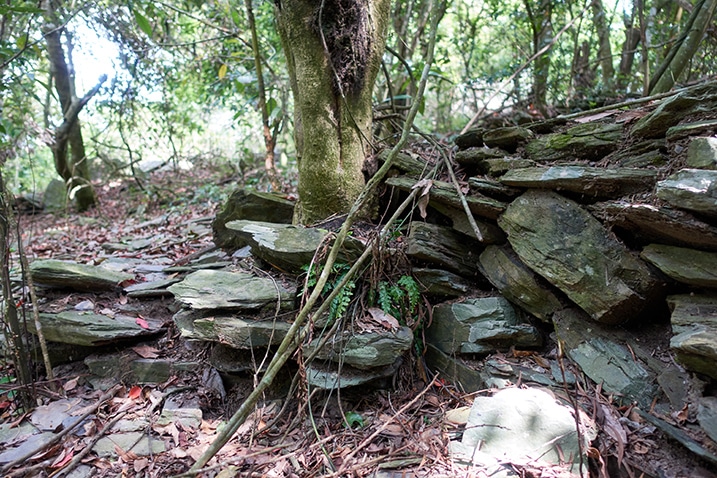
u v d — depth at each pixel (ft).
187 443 8.07
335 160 10.04
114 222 23.34
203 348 9.96
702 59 15.97
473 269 9.55
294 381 8.17
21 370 9.18
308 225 10.46
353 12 9.44
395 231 9.66
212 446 6.29
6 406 9.44
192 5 20.39
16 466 7.53
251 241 10.14
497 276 8.95
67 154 27.68
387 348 8.32
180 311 9.96
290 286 9.43
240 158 26.48
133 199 27.45
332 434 7.89
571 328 8.18
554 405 7.07
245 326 8.89
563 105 16.20
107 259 13.84
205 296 9.29
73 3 17.08
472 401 8.27
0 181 9.14
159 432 8.30
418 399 8.61
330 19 9.43
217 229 12.62
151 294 11.00
